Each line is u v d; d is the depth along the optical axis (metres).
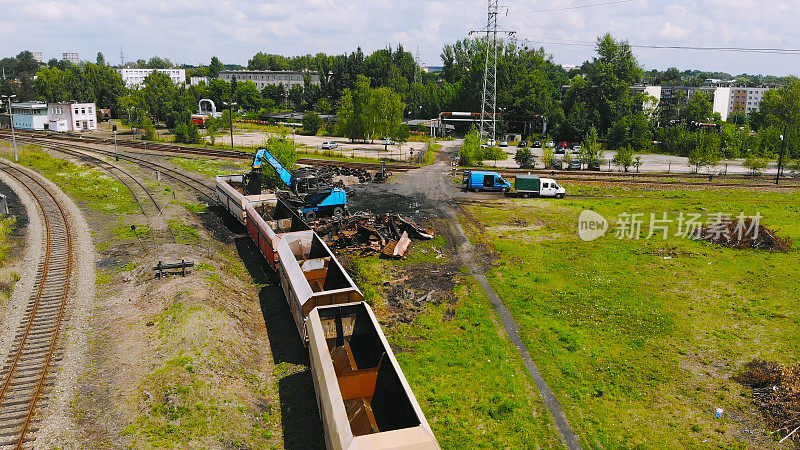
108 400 14.84
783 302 23.73
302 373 17.08
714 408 16.09
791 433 14.69
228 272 25.31
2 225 29.97
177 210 35.38
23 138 71.62
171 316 19.06
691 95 154.62
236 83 149.25
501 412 15.56
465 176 49.78
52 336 18.34
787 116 89.56
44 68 138.50
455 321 21.53
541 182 45.81
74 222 31.80
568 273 27.30
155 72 131.62
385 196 44.94
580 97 100.88
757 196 47.12
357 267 27.23
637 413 15.85
